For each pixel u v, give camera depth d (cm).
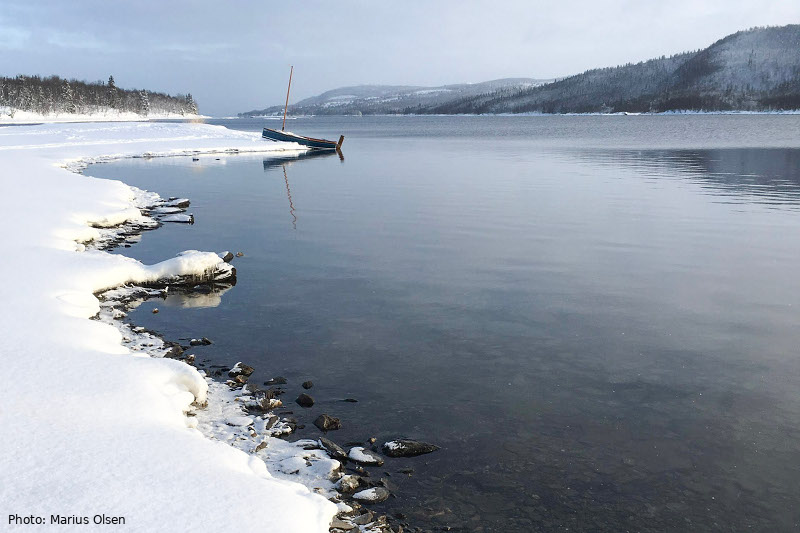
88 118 18525
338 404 690
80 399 539
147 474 421
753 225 1816
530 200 2366
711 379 768
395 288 1162
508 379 765
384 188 2780
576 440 621
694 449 606
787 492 537
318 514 417
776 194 2495
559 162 4259
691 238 1633
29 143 4512
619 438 627
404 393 722
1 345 663
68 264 1090
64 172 2595
